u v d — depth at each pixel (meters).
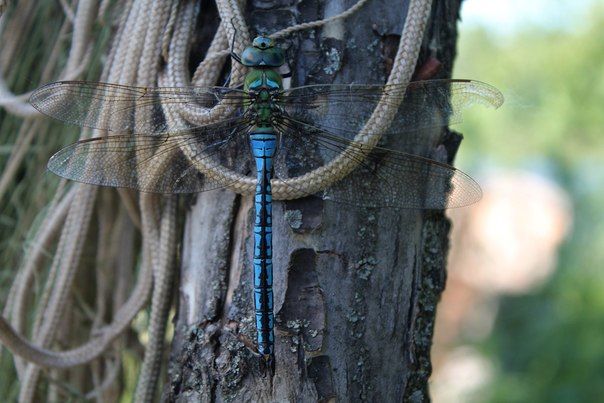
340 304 0.54
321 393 0.54
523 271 1.41
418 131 0.55
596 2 1.15
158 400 0.60
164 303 0.57
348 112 0.54
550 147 1.21
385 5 0.55
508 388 1.02
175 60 0.55
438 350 1.36
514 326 1.24
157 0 0.55
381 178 0.55
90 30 0.59
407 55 0.54
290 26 0.55
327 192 0.54
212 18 0.56
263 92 0.55
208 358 0.54
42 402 0.62
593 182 1.37
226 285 0.55
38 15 0.62
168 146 0.55
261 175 0.54
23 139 0.62
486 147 1.24
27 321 0.62
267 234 0.54
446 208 0.55
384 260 0.54
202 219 0.55
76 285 0.62
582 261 1.24
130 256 0.61
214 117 0.55
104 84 0.55
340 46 0.55
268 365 0.53
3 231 0.63
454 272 1.44
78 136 0.61
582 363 0.95
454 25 0.57
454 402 1.14
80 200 0.59
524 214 1.43
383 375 0.54
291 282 0.54
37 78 0.62
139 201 0.59
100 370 0.62
